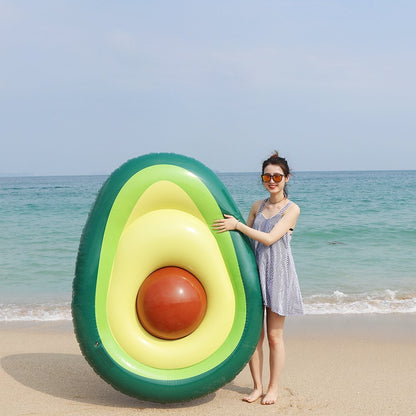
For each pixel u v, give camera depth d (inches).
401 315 275.9
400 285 349.7
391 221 692.1
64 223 686.5
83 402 145.9
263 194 1387.8
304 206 944.9
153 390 133.9
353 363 193.3
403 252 476.1
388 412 143.9
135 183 136.3
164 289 134.4
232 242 139.5
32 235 573.0
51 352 201.8
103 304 134.6
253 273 139.9
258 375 151.9
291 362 195.0
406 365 190.9
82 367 180.7
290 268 142.5
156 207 139.0
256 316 138.9
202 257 137.6
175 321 133.9
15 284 353.4
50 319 268.1
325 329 247.1
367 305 297.6
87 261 133.8
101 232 135.0
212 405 145.7
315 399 153.5
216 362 136.6
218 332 137.9
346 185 1914.4
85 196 1325.0
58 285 350.6
